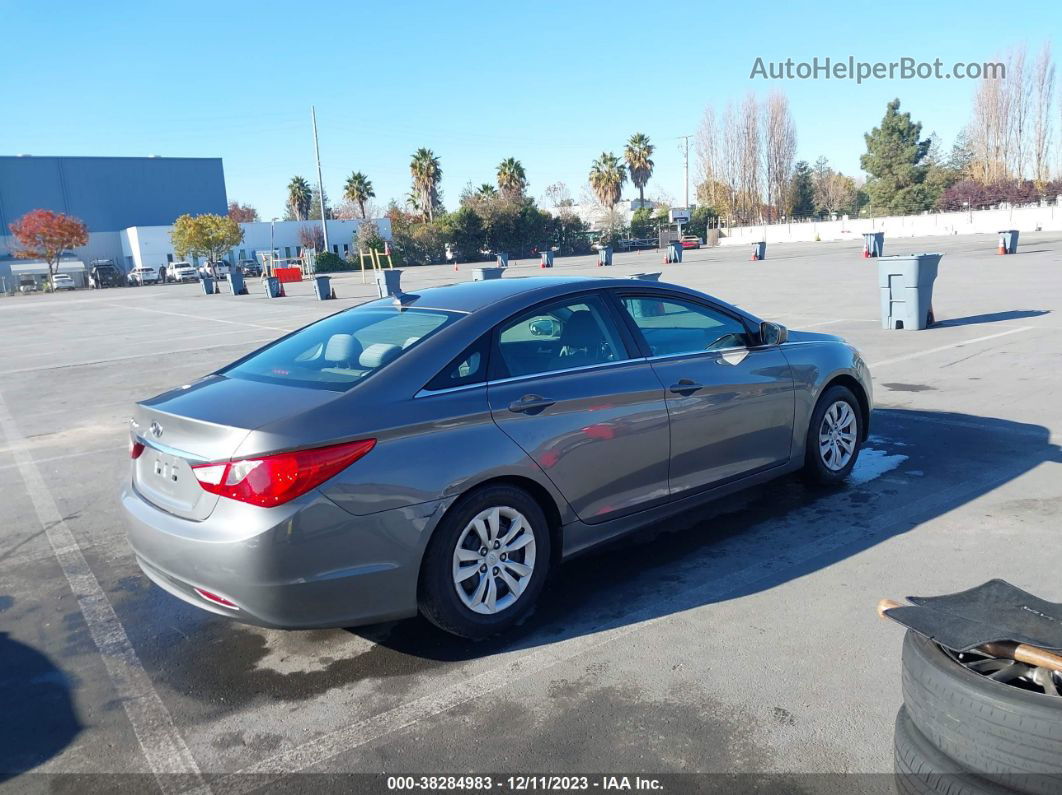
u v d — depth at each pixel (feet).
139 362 44.27
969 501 16.56
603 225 233.96
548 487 12.30
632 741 9.47
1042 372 28.14
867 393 18.37
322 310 73.20
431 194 234.99
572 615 12.74
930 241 141.38
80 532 17.98
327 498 10.36
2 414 32.24
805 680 10.52
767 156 249.55
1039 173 209.26
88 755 9.80
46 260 208.64
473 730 9.86
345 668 11.53
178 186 254.27
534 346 12.97
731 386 14.94
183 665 11.90
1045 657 6.23
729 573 13.89
